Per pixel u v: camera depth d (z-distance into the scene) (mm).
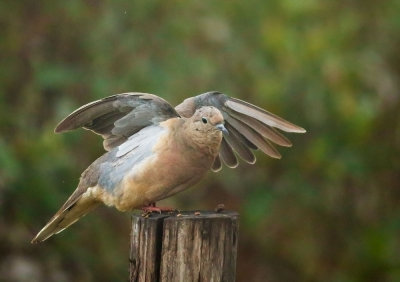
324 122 13391
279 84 12898
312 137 13523
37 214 12633
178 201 13602
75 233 13031
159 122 8633
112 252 13148
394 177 14508
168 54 12750
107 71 12656
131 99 8516
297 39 12992
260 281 14617
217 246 7363
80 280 12984
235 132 9328
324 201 14023
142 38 12750
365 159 14023
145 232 7453
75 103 12812
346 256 14352
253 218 13500
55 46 12930
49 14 12883
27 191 12336
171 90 12547
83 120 8656
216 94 9172
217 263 7363
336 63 12930
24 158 12258
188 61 12688
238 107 9047
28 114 12719
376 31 14062
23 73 12898
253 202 13555
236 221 7430
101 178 8703
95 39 12727
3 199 12461
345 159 13500
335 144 13500
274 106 13102
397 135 14242
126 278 13148
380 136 14312
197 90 12773
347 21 13469
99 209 13281
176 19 12750
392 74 13953
